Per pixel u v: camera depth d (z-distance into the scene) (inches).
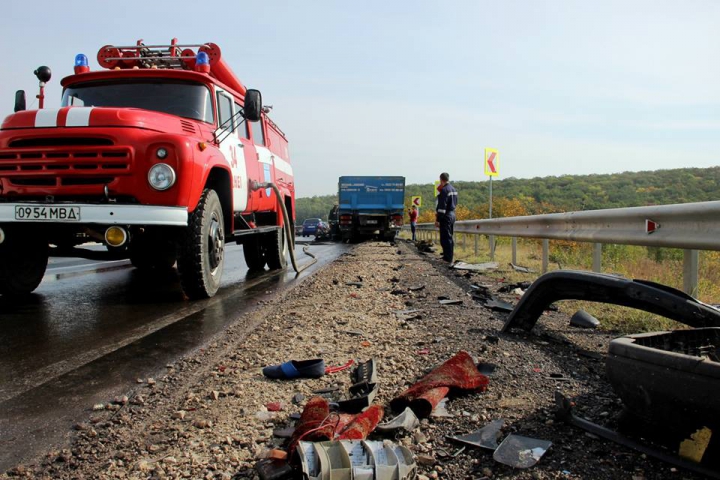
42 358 158.7
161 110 276.8
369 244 950.4
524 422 104.5
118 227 221.5
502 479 84.6
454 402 117.0
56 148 218.8
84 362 154.5
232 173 290.0
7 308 237.6
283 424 110.0
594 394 119.0
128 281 338.0
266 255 424.8
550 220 325.1
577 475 84.3
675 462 84.3
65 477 89.0
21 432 106.6
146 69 280.7
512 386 125.5
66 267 418.0
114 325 204.4
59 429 108.0
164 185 220.5
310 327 198.1
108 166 220.1
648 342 99.9
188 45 315.6
